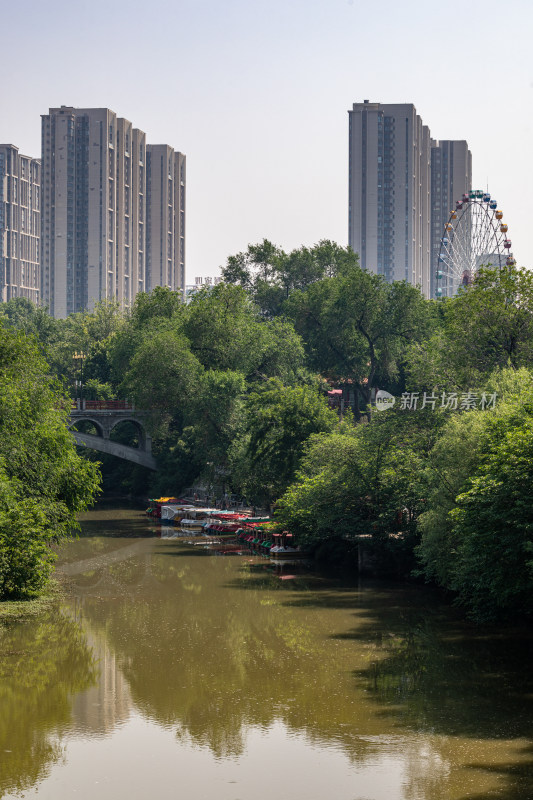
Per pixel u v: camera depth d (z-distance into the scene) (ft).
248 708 120.47
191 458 371.56
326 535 225.35
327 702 122.11
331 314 385.29
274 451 268.41
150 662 142.31
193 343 368.48
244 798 93.30
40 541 185.16
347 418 271.08
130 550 259.39
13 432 183.73
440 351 234.17
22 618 170.91
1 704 122.93
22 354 199.52
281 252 505.25
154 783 97.45
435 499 172.45
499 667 137.39
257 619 171.32
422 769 99.25
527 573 138.62
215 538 284.41
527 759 101.50
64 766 102.12
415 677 132.87
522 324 226.79
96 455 458.50
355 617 172.14
